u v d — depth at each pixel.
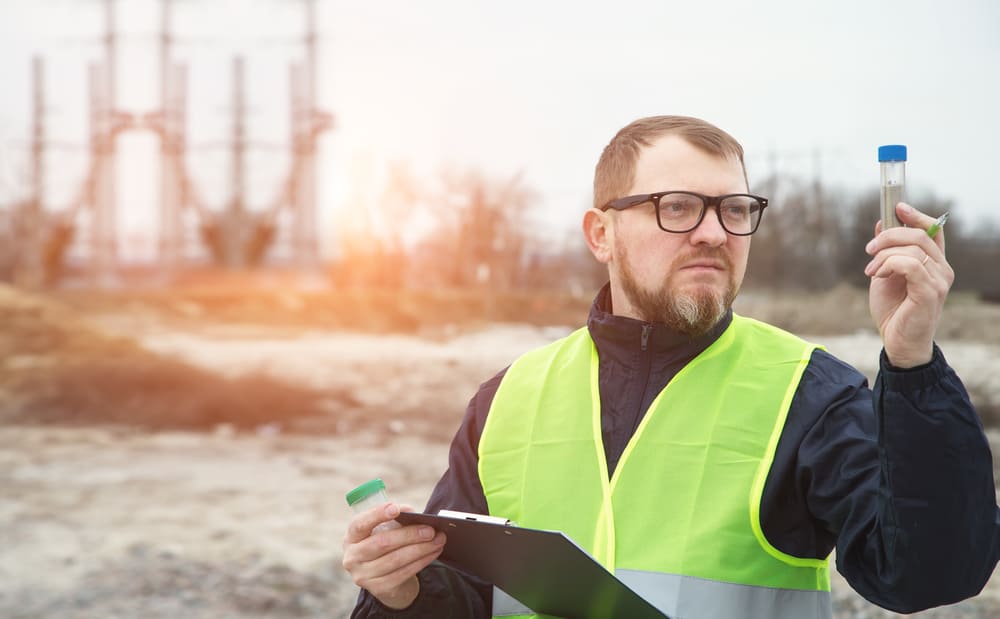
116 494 9.77
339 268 27.80
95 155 27.97
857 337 18.42
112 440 12.89
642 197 1.88
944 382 1.50
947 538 1.50
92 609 6.36
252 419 13.95
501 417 2.09
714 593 1.75
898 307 1.53
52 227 27.91
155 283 27.83
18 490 9.88
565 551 1.58
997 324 17.17
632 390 1.97
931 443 1.49
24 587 6.79
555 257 26.25
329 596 6.66
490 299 24.78
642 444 1.90
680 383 1.93
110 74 27.94
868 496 1.62
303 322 23.86
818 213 23.02
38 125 28.03
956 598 1.55
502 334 22.80
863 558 1.63
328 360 18.59
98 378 15.45
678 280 1.87
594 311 2.08
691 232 1.85
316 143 27.86
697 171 1.87
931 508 1.50
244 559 7.41
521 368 2.16
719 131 1.93
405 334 22.95
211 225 28.06
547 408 2.04
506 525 1.61
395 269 27.38
